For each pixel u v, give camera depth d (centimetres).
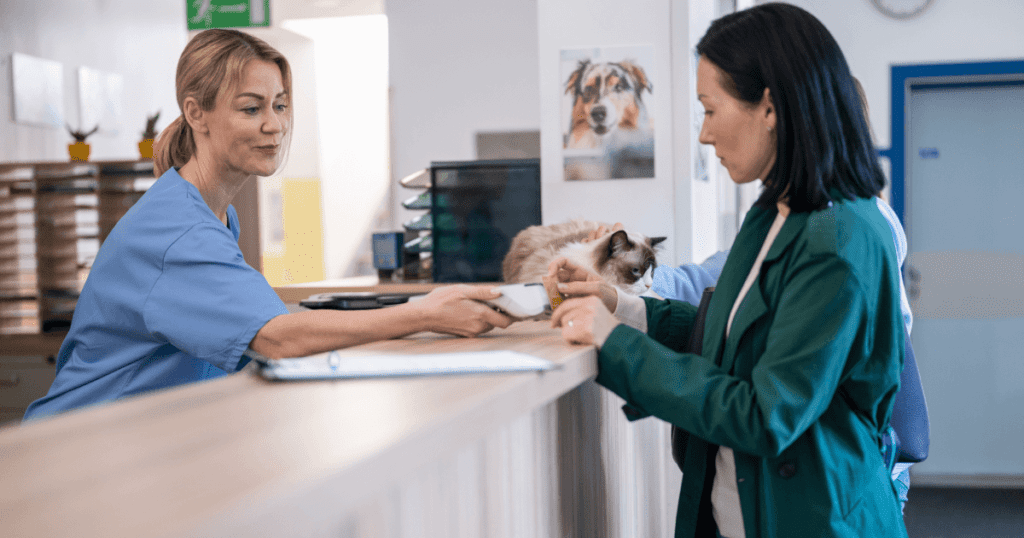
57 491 41
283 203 460
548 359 88
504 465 93
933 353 462
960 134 455
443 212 251
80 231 346
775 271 95
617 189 238
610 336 98
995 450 457
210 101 132
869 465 95
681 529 108
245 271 123
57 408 129
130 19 460
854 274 86
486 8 458
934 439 462
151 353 127
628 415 108
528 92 459
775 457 91
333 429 54
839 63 97
